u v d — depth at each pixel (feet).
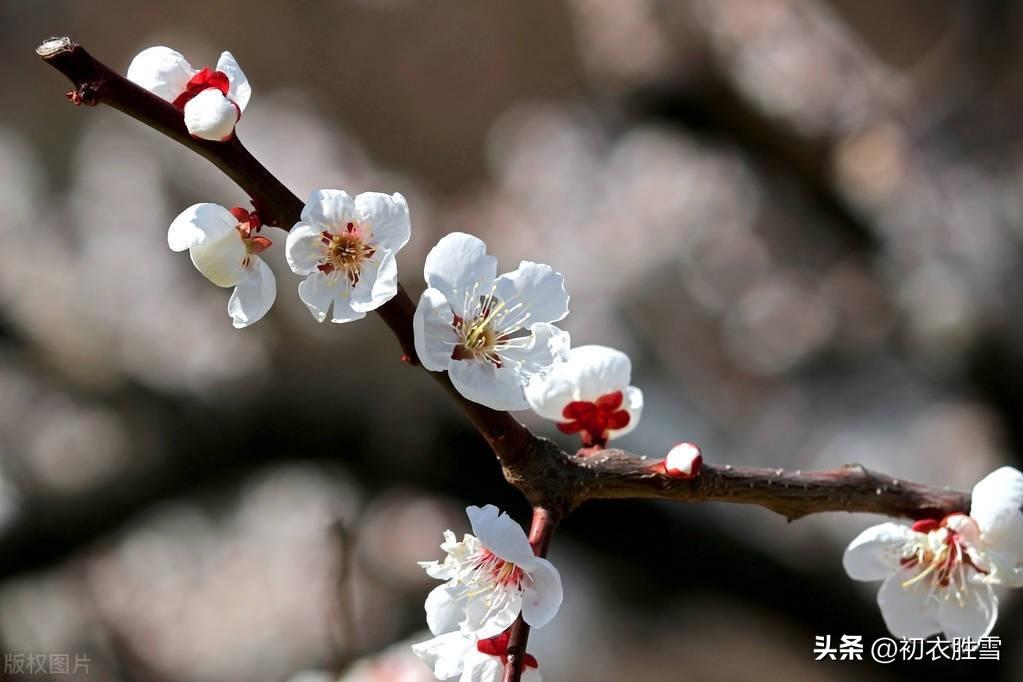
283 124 42.47
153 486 28.66
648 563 28.22
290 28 43.65
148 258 36.99
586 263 39.01
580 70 43.80
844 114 39.65
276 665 35.29
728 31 40.91
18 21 41.24
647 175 40.83
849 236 38.68
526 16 43.34
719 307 37.19
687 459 9.93
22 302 34.88
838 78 40.22
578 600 32.07
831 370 34.91
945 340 33.60
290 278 33.01
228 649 35.94
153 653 34.91
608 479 9.96
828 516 27.96
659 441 32.09
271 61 43.75
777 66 40.32
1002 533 10.15
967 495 10.61
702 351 36.04
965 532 10.36
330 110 43.83
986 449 31.91
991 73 38.34
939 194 36.58
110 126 40.45
